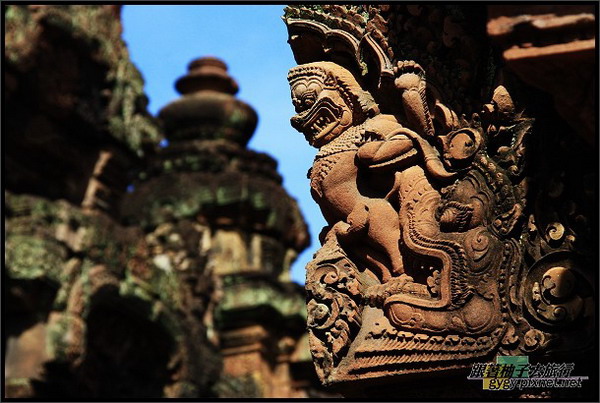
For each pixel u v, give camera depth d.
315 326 4.86
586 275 4.25
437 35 4.81
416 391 4.61
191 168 32.09
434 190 4.72
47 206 22.02
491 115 4.54
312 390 30.28
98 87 23.95
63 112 22.94
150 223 30.52
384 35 5.00
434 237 4.59
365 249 4.94
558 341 4.22
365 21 5.20
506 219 4.42
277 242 31.92
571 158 4.36
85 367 22.78
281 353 30.27
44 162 23.09
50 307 21.33
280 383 30.03
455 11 4.73
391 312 4.59
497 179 4.48
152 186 31.47
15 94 22.38
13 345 21.02
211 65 34.75
